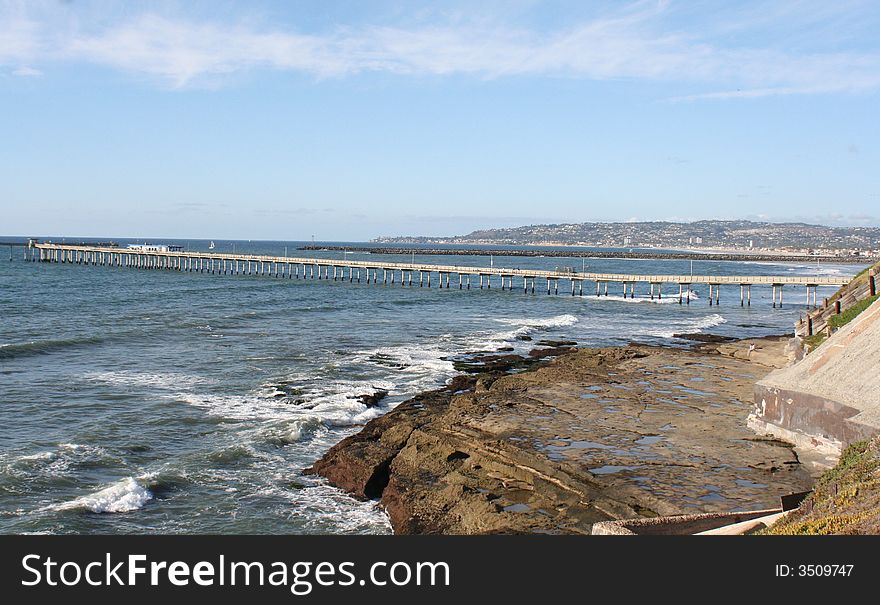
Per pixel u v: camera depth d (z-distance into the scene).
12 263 141.12
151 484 20.52
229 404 29.62
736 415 25.20
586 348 45.53
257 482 21.36
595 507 17.05
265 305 69.94
